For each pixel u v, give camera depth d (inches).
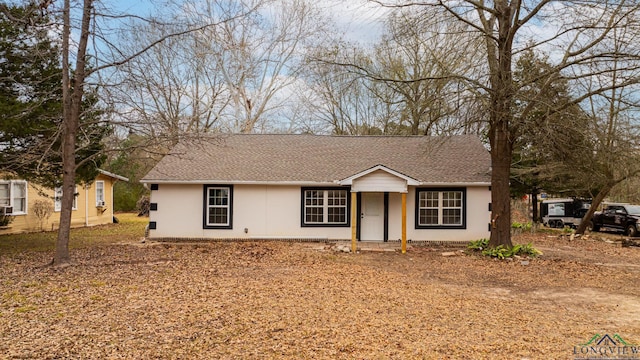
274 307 324.2
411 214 721.6
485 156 799.1
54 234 803.4
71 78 481.7
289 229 731.4
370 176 639.8
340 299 352.2
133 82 470.6
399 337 263.4
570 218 1102.4
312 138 890.7
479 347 248.2
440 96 553.9
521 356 235.9
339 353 237.1
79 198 971.3
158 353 233.8
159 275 435.5
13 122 472.4
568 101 544.7
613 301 362.9
